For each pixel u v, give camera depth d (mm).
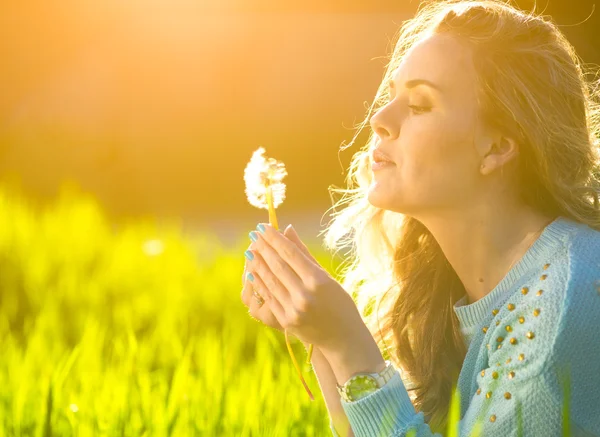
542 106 4234
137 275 14141
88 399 6773
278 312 4242
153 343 10328
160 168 41531
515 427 3924
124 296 13242
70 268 13898
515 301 4129
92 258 14742
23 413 6398
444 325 4863
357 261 5477
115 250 15180
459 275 4555
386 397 4070
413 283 4965
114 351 9641
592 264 4016
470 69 4211
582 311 3898
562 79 4320
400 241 4996
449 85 4215
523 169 4340
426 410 4828
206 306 12688
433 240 4918
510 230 4367
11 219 15531
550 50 4316
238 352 9930
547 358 3879
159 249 15500
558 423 3889
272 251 4242
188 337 11000
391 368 4164
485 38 4234
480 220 4344
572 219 4320
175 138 43250
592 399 3934
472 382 4238
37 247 14281
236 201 42625
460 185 4266
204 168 44562
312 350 4367
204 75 47000
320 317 4117
